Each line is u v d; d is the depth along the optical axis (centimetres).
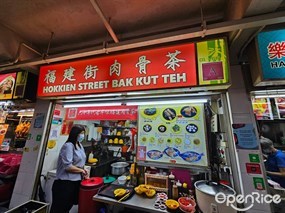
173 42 173
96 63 172
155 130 195
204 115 179
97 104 207
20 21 178
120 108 207
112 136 358
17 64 190
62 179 198
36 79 256
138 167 192
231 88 158
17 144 306
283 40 126
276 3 107
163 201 149
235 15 133
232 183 146
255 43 133
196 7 154
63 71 185
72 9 159
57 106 260
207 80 130
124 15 165
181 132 184
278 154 173
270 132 183
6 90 249
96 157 293
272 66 124
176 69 142
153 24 179
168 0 146
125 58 162
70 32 198
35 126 245
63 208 192
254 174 138
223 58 131
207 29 122
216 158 168
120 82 158
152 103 191
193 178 169
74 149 217
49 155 248
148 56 154
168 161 181
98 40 214
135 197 158
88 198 180
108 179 230
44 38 210
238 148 146
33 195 218
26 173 228
